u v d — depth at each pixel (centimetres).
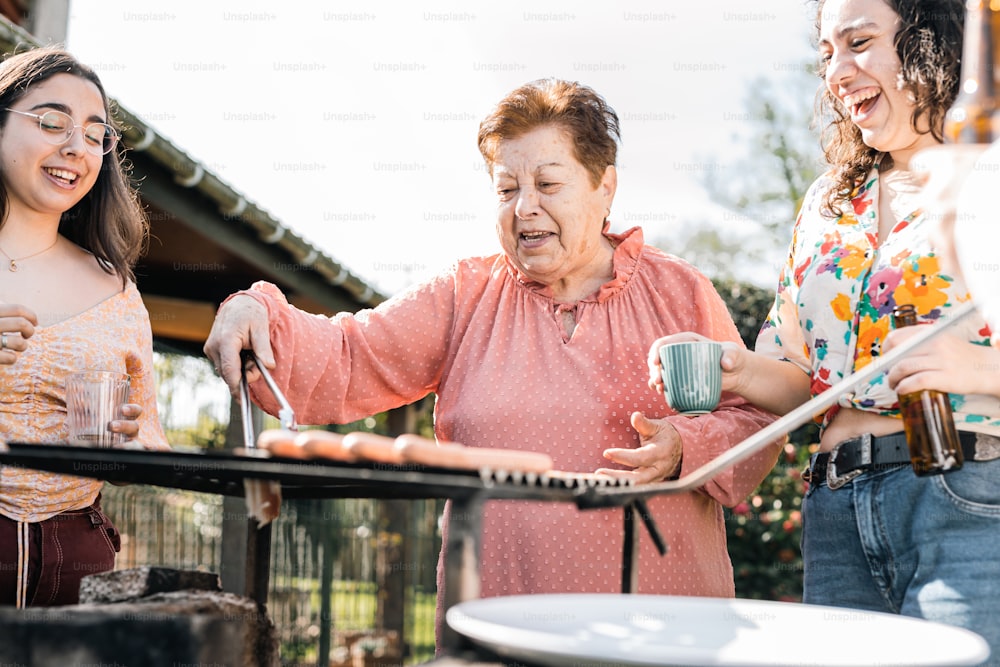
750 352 205
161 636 122
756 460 215
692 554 215
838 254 192
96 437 170
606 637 130
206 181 390
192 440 720
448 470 124
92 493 204
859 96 188
